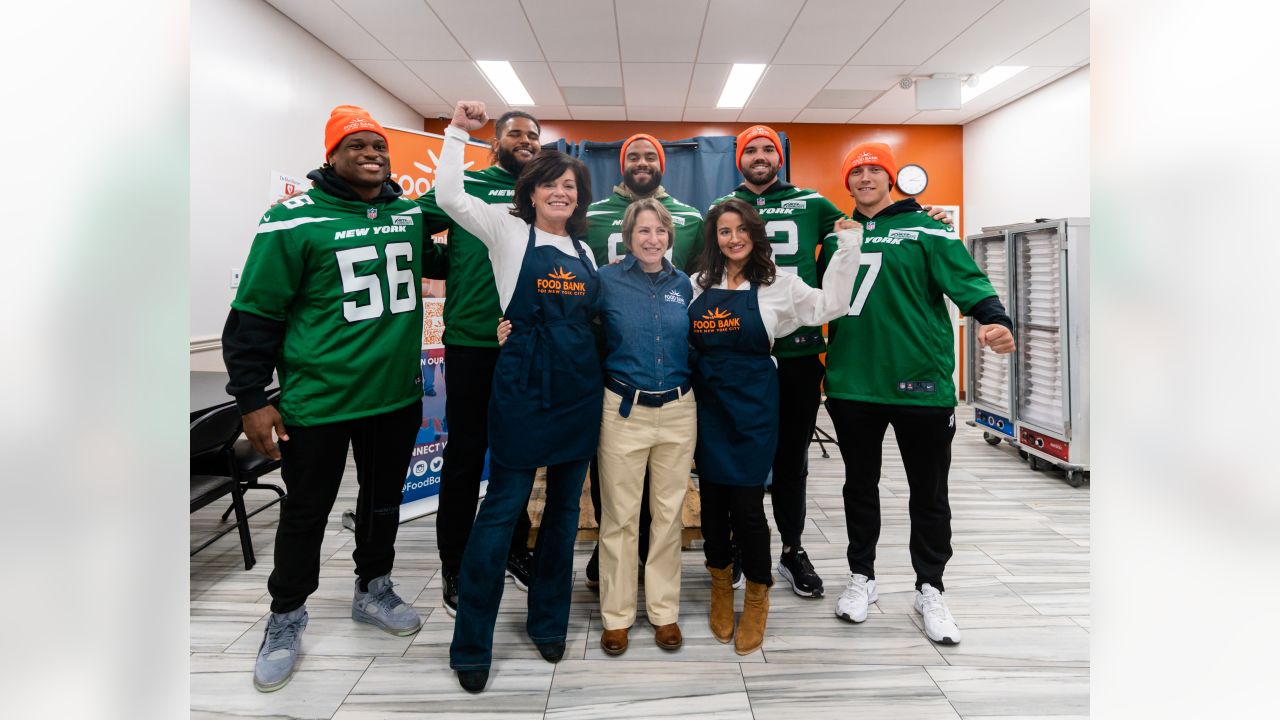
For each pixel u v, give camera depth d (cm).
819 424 557
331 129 176
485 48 477
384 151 180
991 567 252
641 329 179
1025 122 585
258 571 247
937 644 195
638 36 455
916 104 544
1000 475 389
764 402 185
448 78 548
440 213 210
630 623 193
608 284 182
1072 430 360
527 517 240
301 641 196
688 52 483
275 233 165
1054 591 231
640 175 219
